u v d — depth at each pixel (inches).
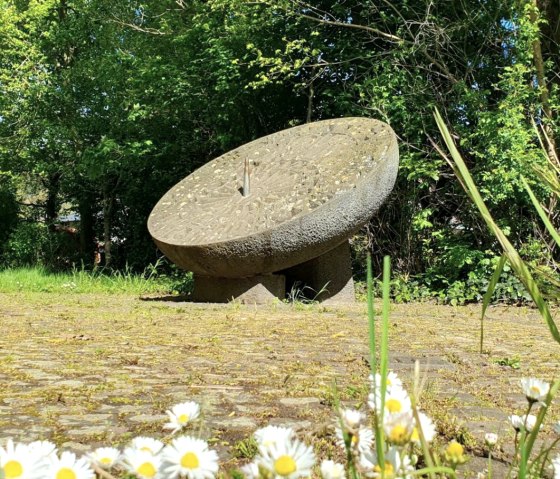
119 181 640.4
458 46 446.3
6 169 697.0
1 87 642.8
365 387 124.3
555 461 47.3
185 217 342.3
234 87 513.3
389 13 464.1
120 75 614.2
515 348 195.0
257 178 349.1
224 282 325.4
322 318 261.0
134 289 437.1
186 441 38.7
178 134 580.7
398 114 416.5
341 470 38.1
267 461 33.3
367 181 305.4
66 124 661.3
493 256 396.2
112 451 43.7
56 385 130.9
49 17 711.7
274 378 139.9
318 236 302.7
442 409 114.7
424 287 401.1
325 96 498.9
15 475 34.2
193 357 166.6
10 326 229.0
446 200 439.8
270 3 449.4
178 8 606.2
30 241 703.1
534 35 393.7
